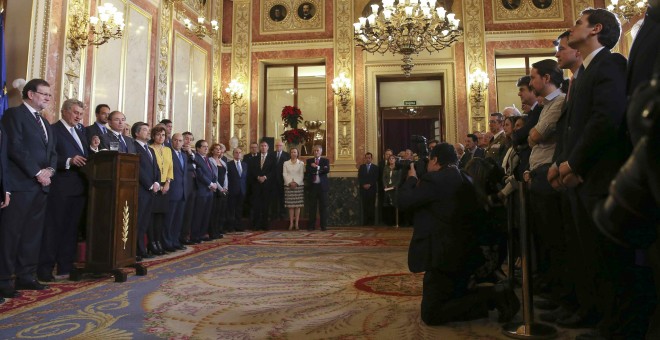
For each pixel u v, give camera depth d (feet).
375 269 13.07
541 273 9.98
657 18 4.91
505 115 12.87
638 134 3.01
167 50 26.07
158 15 25.13
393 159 28.50
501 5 30.40
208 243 19.90
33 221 10.94
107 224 11.66
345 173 30.27
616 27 6.44
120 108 21.84
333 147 30.78
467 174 7.97
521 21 30.07
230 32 32.73
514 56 30.91
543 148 8.57
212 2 31.63
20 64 16.78
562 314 7.72
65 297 9.77
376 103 31.22
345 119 30.76
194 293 10.10
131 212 12.42
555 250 8.43
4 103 16.30
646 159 2.74
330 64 31.50
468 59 30.04
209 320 7.97
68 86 18.43
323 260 14.75
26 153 10.68
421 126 32.04
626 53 25.64
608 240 5.92
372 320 7.93
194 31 27.53
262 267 13.47
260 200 27.20
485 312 7.56
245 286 10.82
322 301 9.32
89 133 14.30
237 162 26.00
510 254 7.79
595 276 6.67
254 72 32.22
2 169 9.76
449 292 7.69
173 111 26.63
